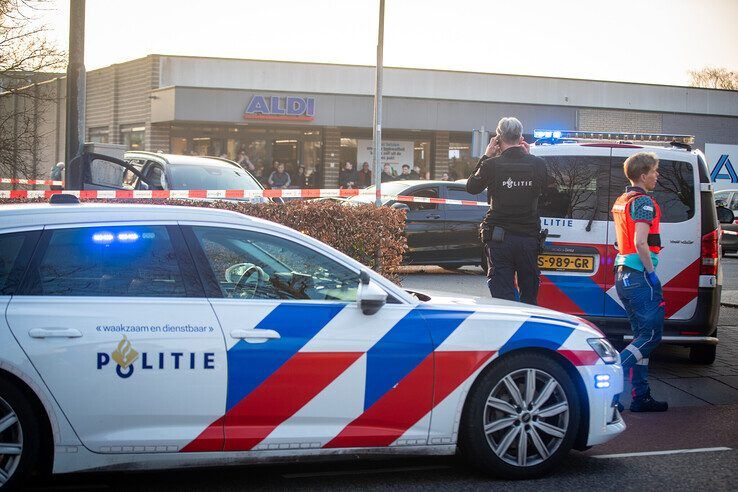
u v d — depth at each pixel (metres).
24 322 4.55
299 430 4.91
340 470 5.46
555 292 8.38
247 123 30.94
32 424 4.58
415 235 15.37
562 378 5.34
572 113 34.84
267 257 5.05
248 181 14.96
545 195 8.45
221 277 4.93
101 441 4.63
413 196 15.91
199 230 4.98
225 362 4.77
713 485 5.24
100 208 4.91
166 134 31.94
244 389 4.80
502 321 5.29
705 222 8.33
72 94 10.91
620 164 8.35
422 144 34.16
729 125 38.09
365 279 5.00
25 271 4.66
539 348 5.36
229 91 30.11
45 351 4.54
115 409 4.64
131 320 4.68
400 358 5.06
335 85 34.28
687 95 38.97
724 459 5.82
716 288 8.38
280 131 32.50
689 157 8.37
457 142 34.59
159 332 4.70
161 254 4.87
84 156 11.39
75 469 4.62
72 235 4.79
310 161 32.88
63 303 4.64
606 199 8.36
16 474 4.55
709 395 7.77
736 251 23.62
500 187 7.14
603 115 35.53
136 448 4.68
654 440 6.30
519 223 7.12
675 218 8.32
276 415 4.87
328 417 4.95
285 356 4.87
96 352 4.61
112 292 4.73
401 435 5.08
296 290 5.03
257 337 4.83
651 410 7.19
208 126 32.03
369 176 33.25
